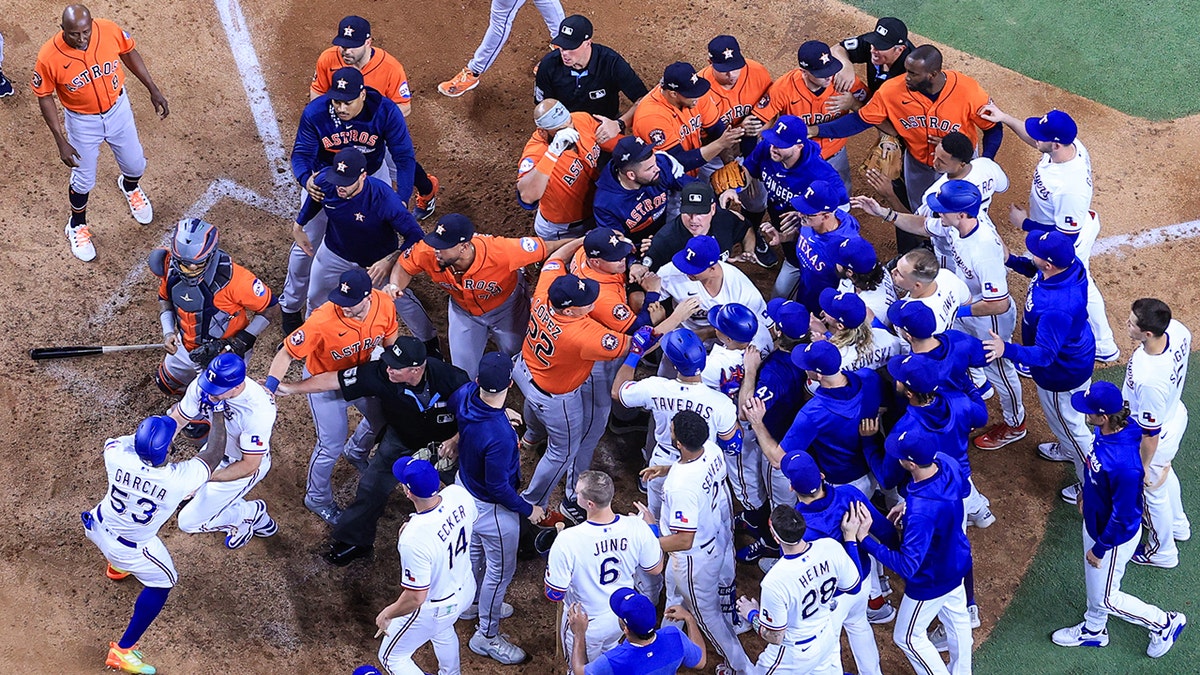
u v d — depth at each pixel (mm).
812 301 38438
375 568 39000
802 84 43156
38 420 41656
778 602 30047
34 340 43938
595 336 35000
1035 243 36406
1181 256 47938
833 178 39812
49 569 37719
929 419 33031
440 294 47250
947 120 41562
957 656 34031
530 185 40562
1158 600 37969
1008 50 55969
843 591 31141
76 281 45906
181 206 49156
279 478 41031
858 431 33969
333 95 39906
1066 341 36844
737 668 35062
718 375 34719
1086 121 52906
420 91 54031
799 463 30906
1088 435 38719
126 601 37250
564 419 37188
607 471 41938
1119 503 33062
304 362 43469
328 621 37469
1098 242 48406
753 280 47188
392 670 33344
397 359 33125
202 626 36875
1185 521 38844
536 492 38906
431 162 51531
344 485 41188
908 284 35531
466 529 32031
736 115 43531
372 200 38906
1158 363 34312
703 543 33000
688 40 56375
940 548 31875
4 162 48719
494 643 36500
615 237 35531
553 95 44844
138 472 32031
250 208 49531
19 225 47062
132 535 32812
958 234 37750
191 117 52281
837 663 32125
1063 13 57562
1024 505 41031
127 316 45250
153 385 43094
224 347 38594
